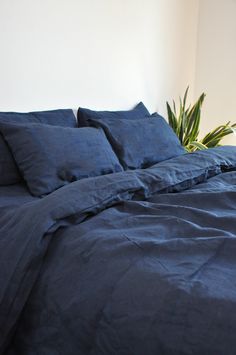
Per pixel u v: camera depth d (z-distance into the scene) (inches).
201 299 30.5
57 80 84.6
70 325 36.2
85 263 38.7
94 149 68.9
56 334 37.2
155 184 56.8
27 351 39.8
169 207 49.6
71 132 68.2
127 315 32.6
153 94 116.2
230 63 126.0
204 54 131.4
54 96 84.4
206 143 115.1
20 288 39.4
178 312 30.6
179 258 36.7
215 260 36.2
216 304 29.8
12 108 76.2
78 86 90.0
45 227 41.3
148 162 81.7
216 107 131.4
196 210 48.3
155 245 38.3
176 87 126.5
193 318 29.8
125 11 100.1
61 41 84.0
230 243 38.0
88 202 46.8
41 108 82.0
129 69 104.8
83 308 35.5
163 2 113.7
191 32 129.0
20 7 74.4
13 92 75.9
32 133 63.7
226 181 68.0
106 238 40.8
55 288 38.7
